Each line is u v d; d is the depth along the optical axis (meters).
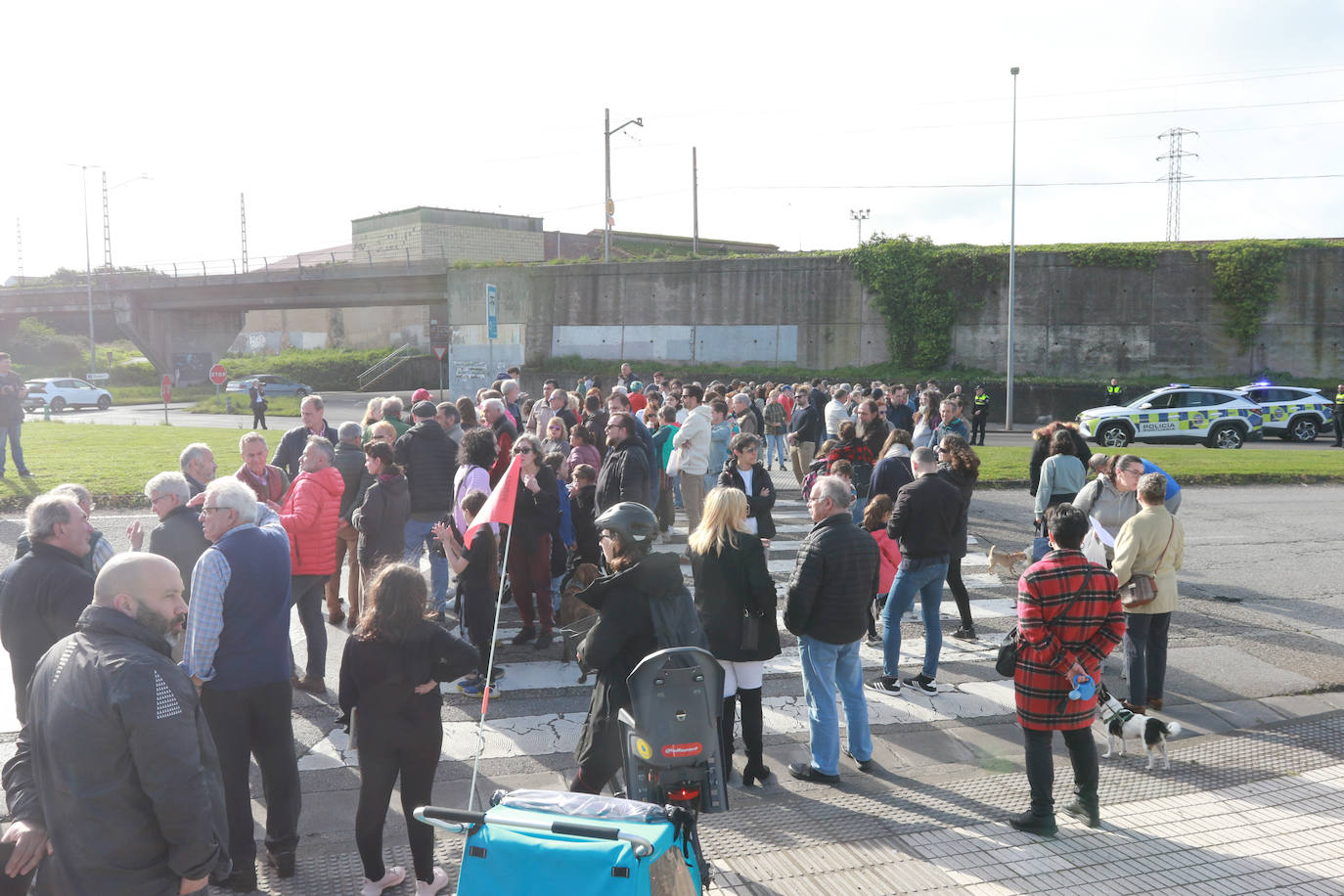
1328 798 5.49
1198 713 7.03
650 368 45.00
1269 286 37.50
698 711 3.90
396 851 4.72
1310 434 29.33
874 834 4.92
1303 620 9.35
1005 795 5.52
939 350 40.88
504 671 7.52
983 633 8.86
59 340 81.44
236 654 4.29
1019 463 19.48
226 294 61.75
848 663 5.83
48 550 4.32
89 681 2.82
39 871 2.92
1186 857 4.67
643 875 2.80
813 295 42.72
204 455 6.27
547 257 79.75
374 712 4.12
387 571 4.17
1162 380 38.19
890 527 7.05
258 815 5.20
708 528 5.38
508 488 5.44
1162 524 6.68
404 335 71.50
